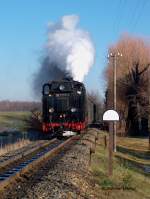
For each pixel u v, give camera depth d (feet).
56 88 146.51
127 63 269.64
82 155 98.89
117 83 269.64
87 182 66.54
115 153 139.33
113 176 76.23
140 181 82.84
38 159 82.94
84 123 148.97
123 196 63.52
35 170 73.41
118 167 91.35
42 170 73.51
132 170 97.96
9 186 57.67
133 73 267.18
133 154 157.48
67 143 130.41
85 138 150.92
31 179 64.13
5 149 113.19
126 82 268.21
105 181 69.05
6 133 224.94
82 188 60.80
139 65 269.23
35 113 255.50
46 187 57.31
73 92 145.79
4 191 54.44
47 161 86.53
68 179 64.28
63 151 107.76
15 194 52.85
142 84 264.11
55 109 146.00
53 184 59.67
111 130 79.15
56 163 82.79
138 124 272.72
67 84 146.30
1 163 77.05
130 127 273.54
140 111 262.26
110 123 79.25
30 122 263.90
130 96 265.54
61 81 146.61
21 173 68.03
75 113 145.89
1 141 164.76
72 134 146.30
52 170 72.49
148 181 86.79
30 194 52.75
